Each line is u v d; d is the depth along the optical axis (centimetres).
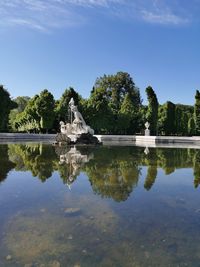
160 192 718
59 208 569
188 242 420
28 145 2500
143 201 629
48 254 380
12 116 8106
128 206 589
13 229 459
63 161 1295
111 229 463
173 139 3875
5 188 738
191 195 693
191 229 468
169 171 1066
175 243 416
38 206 581
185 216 531
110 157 1524
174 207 588
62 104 5194
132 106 5616
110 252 387
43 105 4844
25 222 490
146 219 512
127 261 365
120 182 831
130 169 1091
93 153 1766
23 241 417
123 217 521
